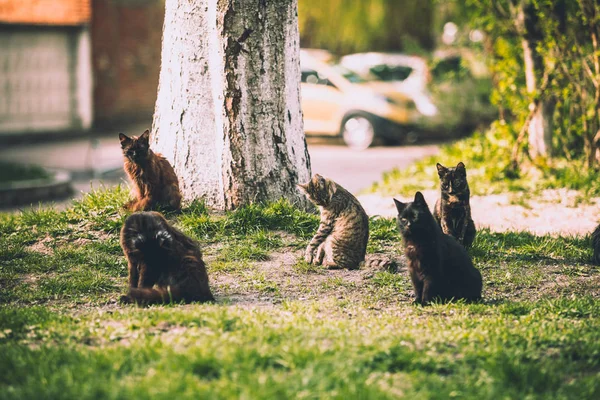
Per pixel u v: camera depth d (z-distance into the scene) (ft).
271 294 29.53
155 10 111.75
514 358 21.16
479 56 62.18
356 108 85.40
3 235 37.14
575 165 53.98
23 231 37.45
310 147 86.02
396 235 37.76
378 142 85.51
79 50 105.19
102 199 40.45
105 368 19.83
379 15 107.45
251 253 34.17
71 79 105.09
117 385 18.38
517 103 56.24
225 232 36.86
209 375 19.30
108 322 24.58
